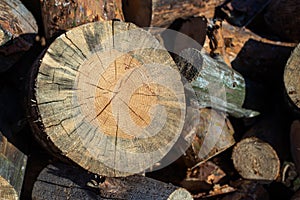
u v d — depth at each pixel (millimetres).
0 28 1699
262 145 1884
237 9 2012
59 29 1749
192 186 1871
